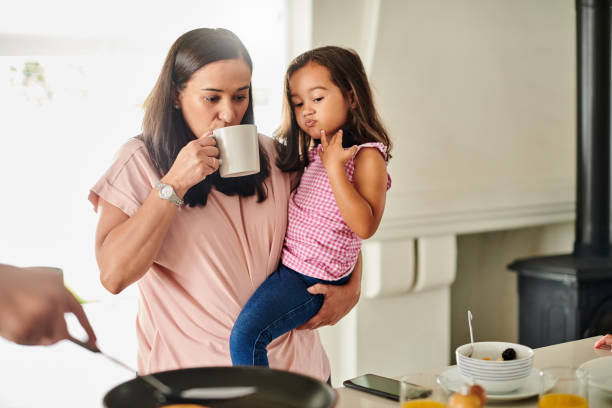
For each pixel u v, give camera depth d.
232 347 1.35
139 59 2.32
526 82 3.00
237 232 1.40
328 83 1.47
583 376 0.94
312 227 1.44
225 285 1.38
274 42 2.53
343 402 1.06
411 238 2.75
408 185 2.71
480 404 0.85
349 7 2.51
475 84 2.84
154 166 1.36
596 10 2.86
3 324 0.83
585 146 2.96
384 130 1.55
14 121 2.21
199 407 0.83
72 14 2.21
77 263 2.37
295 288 1.42
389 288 2.70
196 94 1.33
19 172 2.24
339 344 2.78
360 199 1.37
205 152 1.25
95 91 2.29
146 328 1.41
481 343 1.17
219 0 2.41
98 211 1.35
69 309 0.87
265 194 1.44
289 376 0.90
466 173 2.88
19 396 2.34
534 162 3.10
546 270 2.83
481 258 3.38
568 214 3.23
